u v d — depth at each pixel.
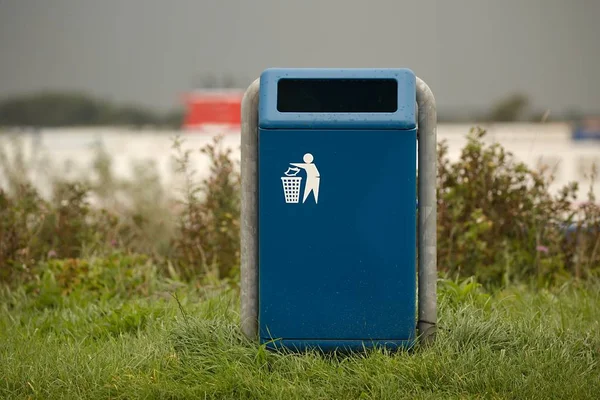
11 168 35.22
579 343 18.23
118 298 24.00
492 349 17.73
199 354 17.44
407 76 16.70
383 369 16.36
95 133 60.69
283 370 16.72
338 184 16.66
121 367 17.19
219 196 27.86
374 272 16.80
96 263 25.92
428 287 17.34
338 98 19.55
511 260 26.06
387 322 16.89
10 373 16.89
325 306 16.89
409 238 16.72
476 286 21.59
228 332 17.98
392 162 16.58
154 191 35.62
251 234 17.36
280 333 17.00
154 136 58.44
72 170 38.12
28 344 18.92
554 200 28.52
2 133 37.31
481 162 26.75
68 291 24.53
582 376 16.39
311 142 16.59
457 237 26.36
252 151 17.19
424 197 17.16
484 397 15.73
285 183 16.70
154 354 17.58
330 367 16.61
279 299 16.92
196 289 24.81
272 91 16.69
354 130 16.55
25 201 27.14
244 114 17.16
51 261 25.94
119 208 34.47
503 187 26.86
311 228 16.77
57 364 17.38
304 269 16.84
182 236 28.81
